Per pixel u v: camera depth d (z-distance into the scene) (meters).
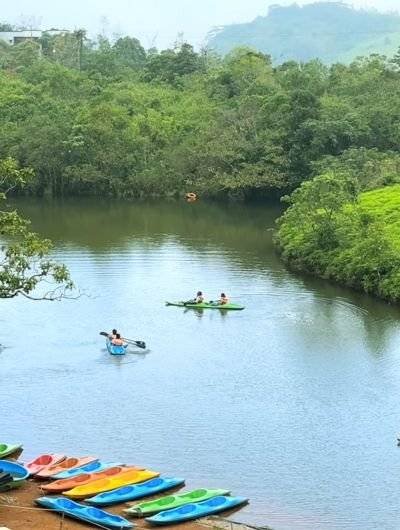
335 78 127.06
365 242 58.94
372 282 57.50
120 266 65.94
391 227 66.19
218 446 33.94
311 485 30.91
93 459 31.89
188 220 92.00
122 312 52.75
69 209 100.00
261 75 131.00
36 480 30.70
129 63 172.25
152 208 102.12
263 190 109.69
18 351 45.16
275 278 62.59
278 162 106.19
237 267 66.31
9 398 38.75
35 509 28.16
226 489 30.48
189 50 154.12
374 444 34.16
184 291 58.25
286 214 71.38
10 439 34.62
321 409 37.56
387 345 46.50
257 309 54.00
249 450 33.62
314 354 45.03
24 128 115.00
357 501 29.81
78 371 42.31
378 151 107.19
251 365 43.31
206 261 68.50
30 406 37.88
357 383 40.66
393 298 55.03
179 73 149.62
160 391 39.69
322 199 65.81
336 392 39.53
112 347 44.81
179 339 47.66
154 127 117.62
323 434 35.06
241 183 105.38
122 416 36.84
